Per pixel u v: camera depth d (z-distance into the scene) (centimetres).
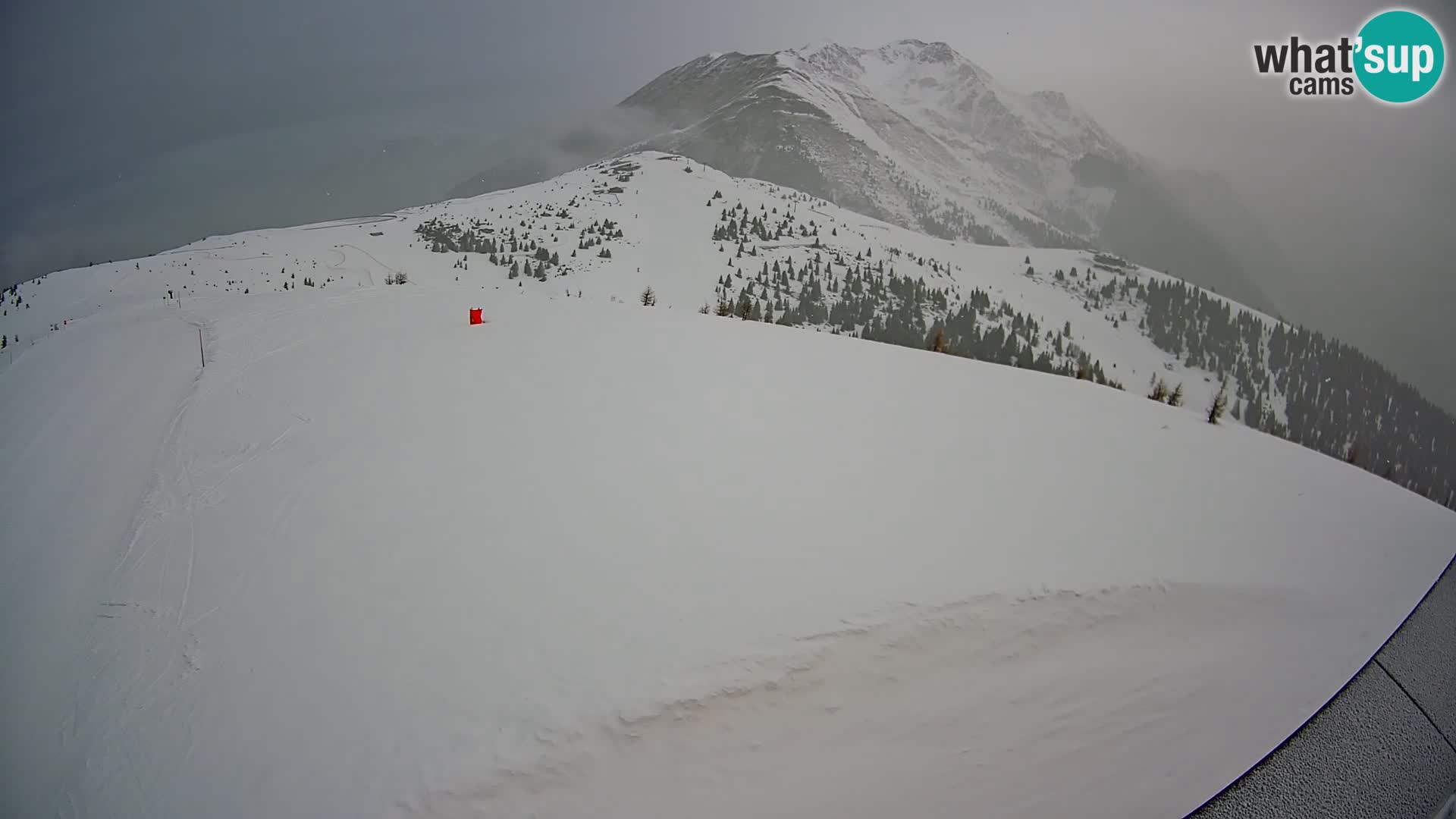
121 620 818
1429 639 916
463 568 848
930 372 1820
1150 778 700
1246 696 803
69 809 608
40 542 1013
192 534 966
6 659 793
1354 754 736
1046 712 753
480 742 632
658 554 872
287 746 638
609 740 645
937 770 687
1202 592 920
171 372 1650
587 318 2094
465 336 1828
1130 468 1288
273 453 1177
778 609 784
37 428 1448
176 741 654
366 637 748
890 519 990
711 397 1434
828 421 1353
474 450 1159
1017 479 1173
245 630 777
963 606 821
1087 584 885
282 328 1916
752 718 689
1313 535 1129
